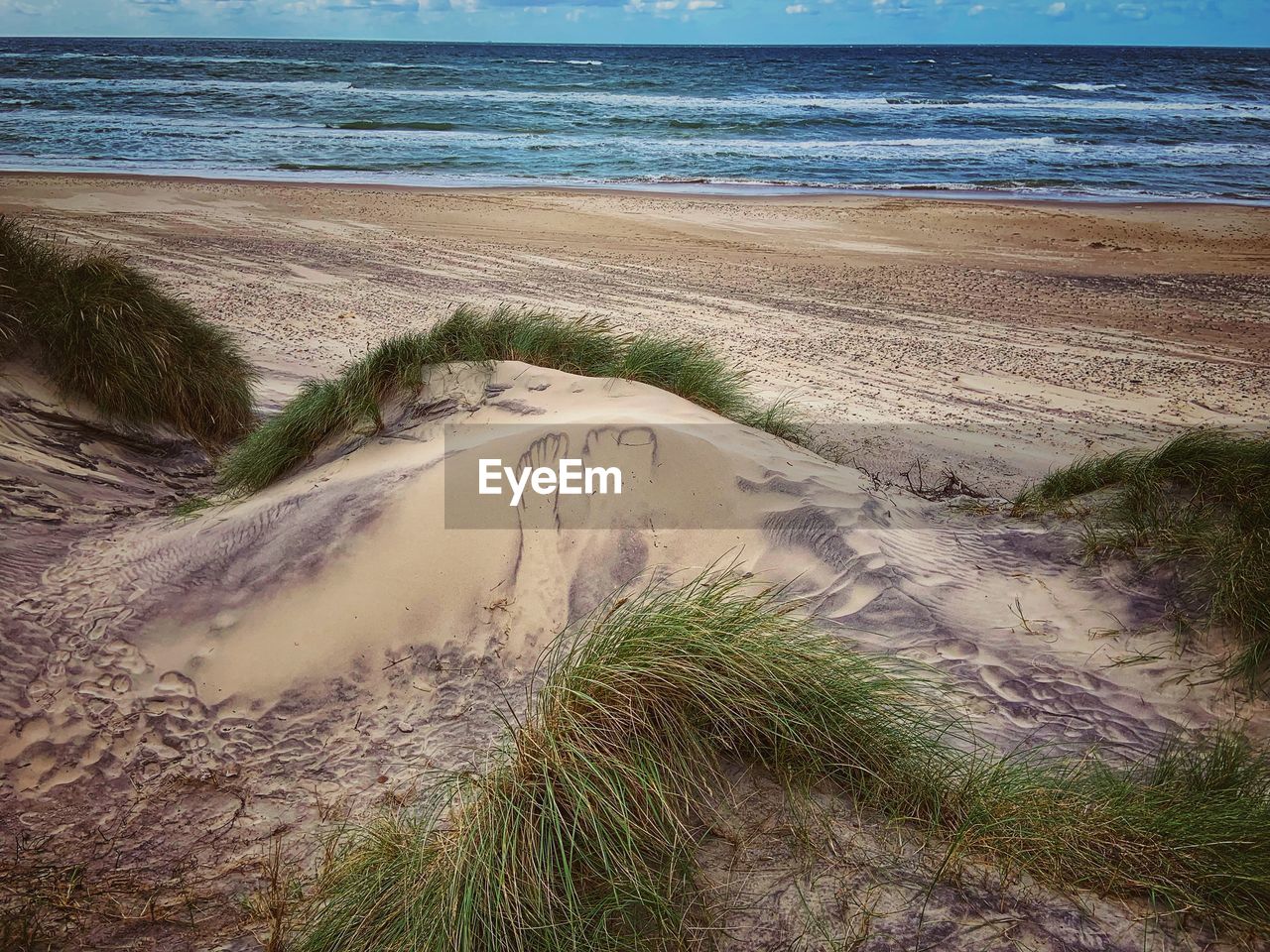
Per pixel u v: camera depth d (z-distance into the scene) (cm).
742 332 1074
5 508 457
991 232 1822
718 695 280
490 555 386
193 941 254
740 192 2245
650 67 7388
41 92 4119
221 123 3278
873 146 3158
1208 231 1850
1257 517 414
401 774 309
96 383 575
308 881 271
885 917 235
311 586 382
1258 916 235
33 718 330
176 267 1270
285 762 320
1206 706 340
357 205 1862
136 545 440
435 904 235
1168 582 405
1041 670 358
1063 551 443
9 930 258
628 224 1795
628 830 241
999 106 4597
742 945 229
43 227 1449
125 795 307
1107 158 2944
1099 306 1273
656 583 381
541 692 291
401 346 547
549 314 614
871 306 1241
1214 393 903
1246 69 8194
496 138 3114
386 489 417
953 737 314
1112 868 249
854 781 276
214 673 355
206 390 648
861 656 318
